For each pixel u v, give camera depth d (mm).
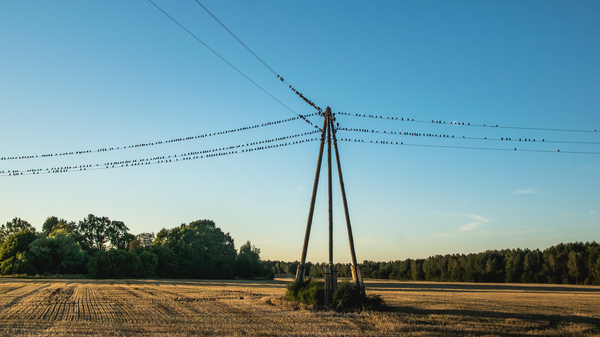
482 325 26734
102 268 111000
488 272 141625
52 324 24984
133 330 22875
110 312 31312
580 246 123688
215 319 27516
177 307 35062
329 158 38375
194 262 133375
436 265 163125
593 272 115188
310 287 36125
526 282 131875
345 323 26438
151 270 121562
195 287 69000
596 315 34938
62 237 112625
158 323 25578
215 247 137125
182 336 20859
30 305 35844
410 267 180500
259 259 149250
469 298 52531
